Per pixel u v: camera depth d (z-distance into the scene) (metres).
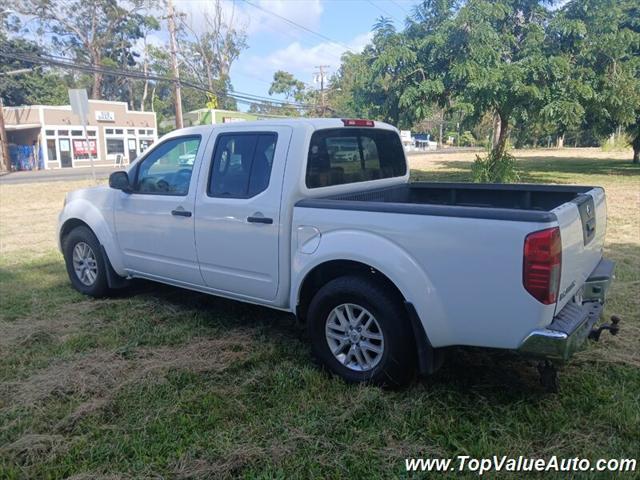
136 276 5.23
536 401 3.31
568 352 2.87
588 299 3.62
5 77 44.84
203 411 3.33
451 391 3.46
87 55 52.88
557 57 14.27
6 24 46.09
